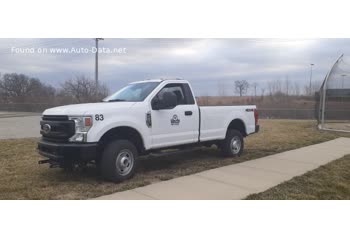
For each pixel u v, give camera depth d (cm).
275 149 1047
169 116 726
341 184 643
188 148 821
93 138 594
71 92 4225
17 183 626
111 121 618
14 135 1400
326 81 1686
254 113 977
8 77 5569
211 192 585
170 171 736
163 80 750
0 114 3994
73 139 600
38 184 621
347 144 1162
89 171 725
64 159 605
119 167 638
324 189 612
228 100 1389
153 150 715
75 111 605
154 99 707
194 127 786
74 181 645
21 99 5272
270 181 659
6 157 868
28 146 1038
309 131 1546
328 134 1430
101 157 634
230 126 930
